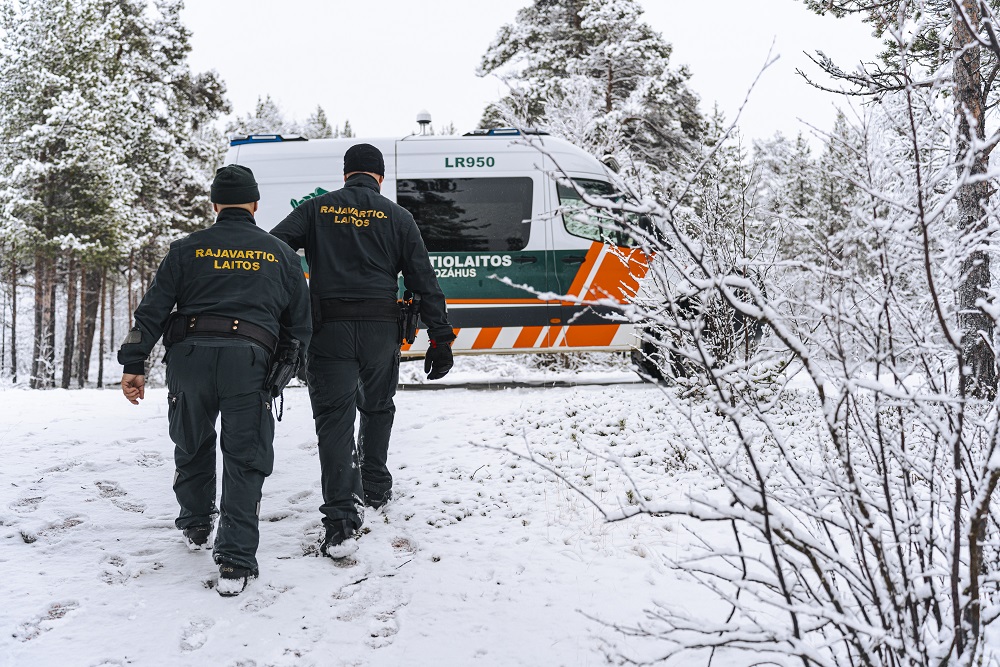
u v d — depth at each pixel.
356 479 3.89
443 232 8.22
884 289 2.20
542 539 4.03
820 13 4.76
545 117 16.02
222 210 3.69
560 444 5.59
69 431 5.85
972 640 2.17
